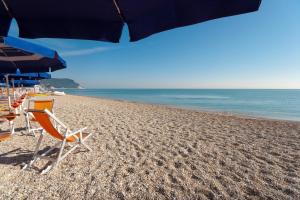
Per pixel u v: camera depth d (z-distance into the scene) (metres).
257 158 3.79
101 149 4.02
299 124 8.52
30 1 1.53
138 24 1.54
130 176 2.93
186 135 5.51
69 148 3.98
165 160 3.57
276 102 30.98
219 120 8.80
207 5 1.19
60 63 4.49
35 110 2.85
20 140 4.39
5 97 11.02
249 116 13.34
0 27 1.63
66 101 18.84
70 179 2.78
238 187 2.69
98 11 1.57
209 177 2.96
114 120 7.63
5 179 2.71
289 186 2.73
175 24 1.33
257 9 1.05
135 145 4.39
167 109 14.50
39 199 2.31
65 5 1.54
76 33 1.71
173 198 2.42
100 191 2.51
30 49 2.85
